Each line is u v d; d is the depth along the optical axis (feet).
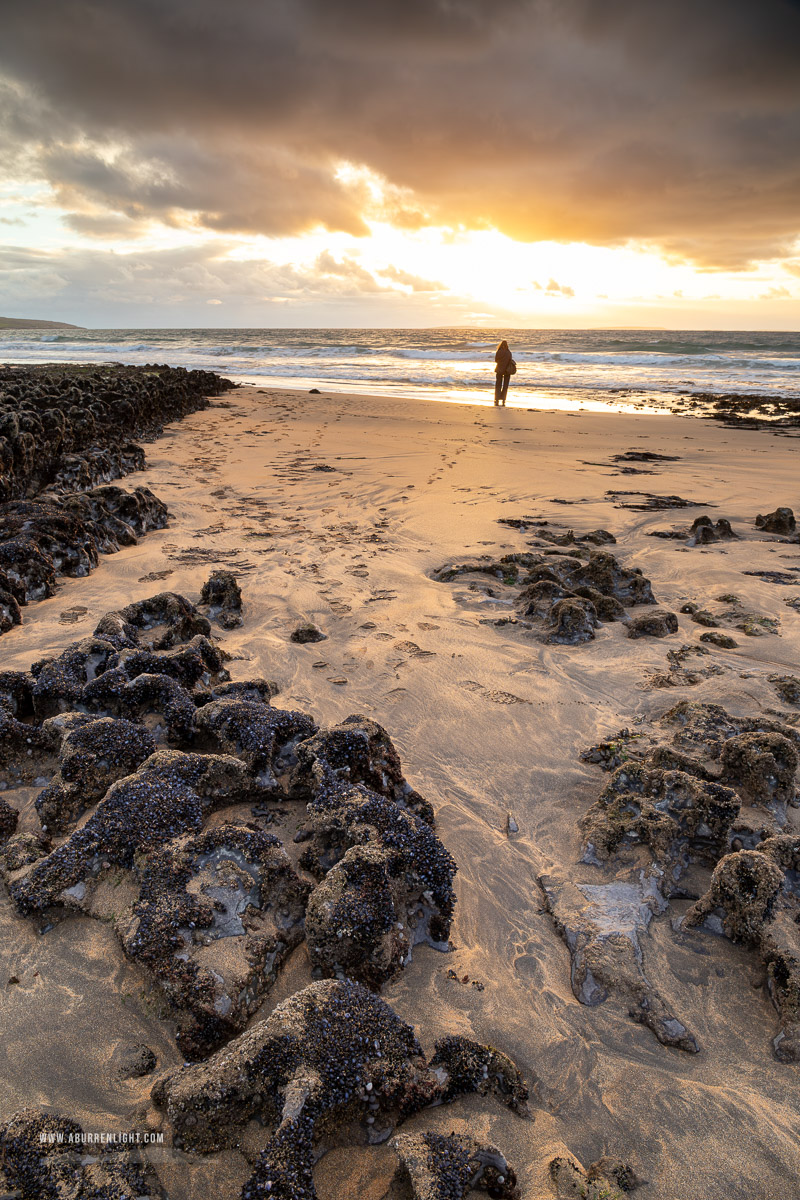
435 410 72.02
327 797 10.87
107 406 51.60
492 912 10.73
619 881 11.28
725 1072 8.47
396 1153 7.24
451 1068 8.12
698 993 9.48
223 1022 8.34
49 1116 7.38
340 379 109.19
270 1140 6.85
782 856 10.94
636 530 31.40
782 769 12.71
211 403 77.77
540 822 12.73
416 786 13.48
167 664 14.87
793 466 45.78
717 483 40.78
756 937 9.91
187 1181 7.07
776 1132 7.77
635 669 18.31
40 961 9.34
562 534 30.07
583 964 9.64
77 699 14.07
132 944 8.97
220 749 13.01
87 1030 8.52
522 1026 8.95
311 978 9.30
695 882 11.30
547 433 58.34
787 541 30.01
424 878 10.08
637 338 275.18
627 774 12.97
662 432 59.77
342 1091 7.33
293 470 42.96
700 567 26.50
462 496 36.94
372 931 9.09
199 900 9.43
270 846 10.19
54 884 9.94
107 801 10.78
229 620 20.42
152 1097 7.72
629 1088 8.27
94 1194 6.73
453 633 20.07
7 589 20.92
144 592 22.77
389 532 30.14
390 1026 8.09
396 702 16.29
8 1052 8.22
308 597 22.45
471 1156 7.14
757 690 16.90
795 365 124.67
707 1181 7.32
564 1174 7.25
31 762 13.05
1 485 28.50
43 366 102.47
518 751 14.70
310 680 17.06
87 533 25.86
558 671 18.15
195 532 29.91
